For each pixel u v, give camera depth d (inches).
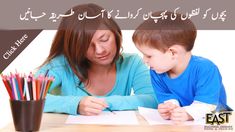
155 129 32.8
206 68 39.4
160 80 42.3
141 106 42.9
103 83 47.7
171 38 37.2
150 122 35.4
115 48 44.3
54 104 40.7
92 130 32.4
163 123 35.0
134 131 32.0
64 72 46.4
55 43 46.3
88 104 39.2
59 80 46.1
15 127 32.4
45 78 32.7
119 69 48.4
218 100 40.3
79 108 39.7
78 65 45.8
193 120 36.0
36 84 32.0
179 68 40.4
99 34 42.3
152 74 42.7
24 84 31.9
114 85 48.0
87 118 37.5
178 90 41.6
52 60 46.8
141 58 49.4
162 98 42.2
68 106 39.8
